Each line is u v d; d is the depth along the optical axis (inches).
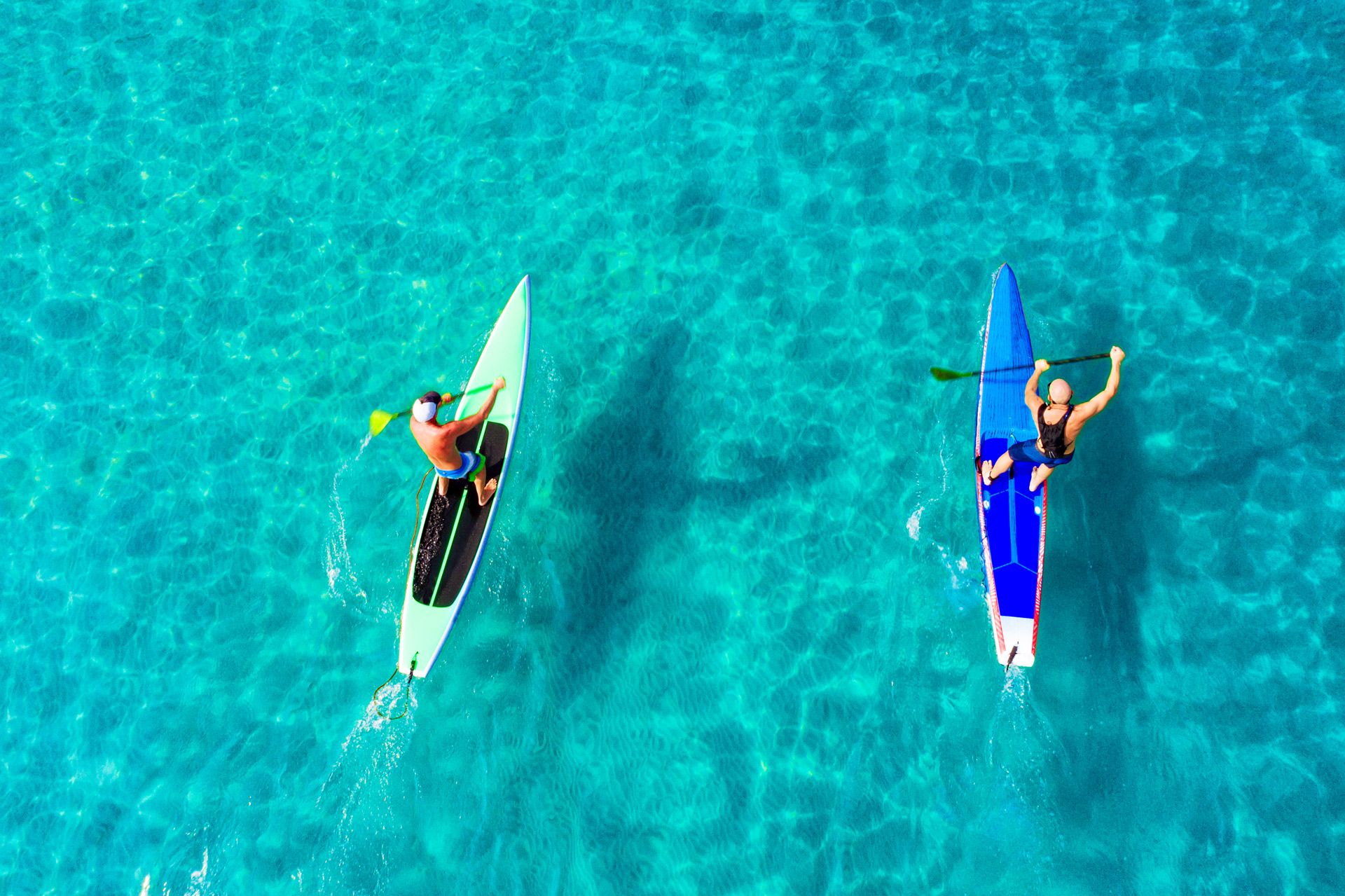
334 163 408.2
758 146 392.8
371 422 322.3
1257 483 314.0
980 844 273.6
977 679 295.4
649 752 294.2
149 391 364.2
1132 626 298.4
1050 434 285.9
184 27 449.7
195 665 314.5
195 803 291.9
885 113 393.4
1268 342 335.6
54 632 321.7
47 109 428.8
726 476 333.7
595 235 382.0
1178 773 276.4
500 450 327.0
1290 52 387.2
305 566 329.4
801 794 285.3
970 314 352.2
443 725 299.7
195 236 394.9
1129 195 365.7
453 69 426.6
